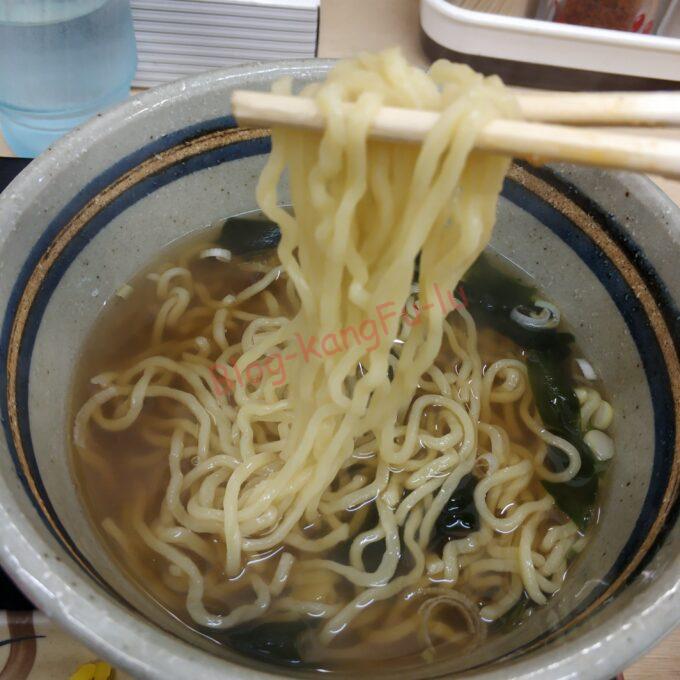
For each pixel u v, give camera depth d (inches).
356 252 8.7
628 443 11.0
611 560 9.3
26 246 9.8
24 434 9.1
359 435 10.5
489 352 13.0
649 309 10.9
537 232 12.7
